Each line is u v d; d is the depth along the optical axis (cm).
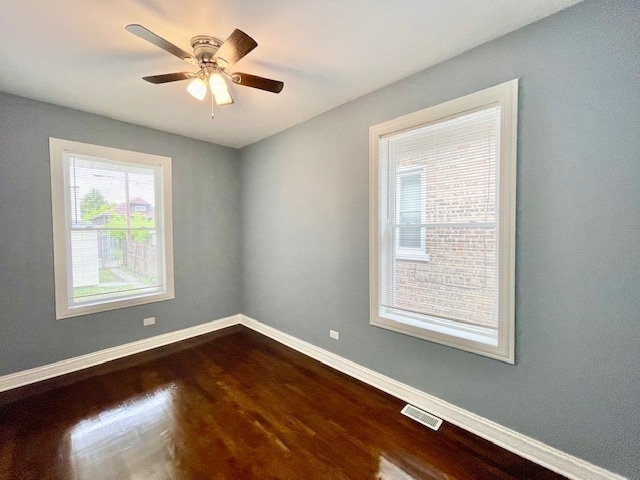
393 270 240
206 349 330
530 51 164
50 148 263
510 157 170
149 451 177
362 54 193
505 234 174
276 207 351
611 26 140
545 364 164
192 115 293
